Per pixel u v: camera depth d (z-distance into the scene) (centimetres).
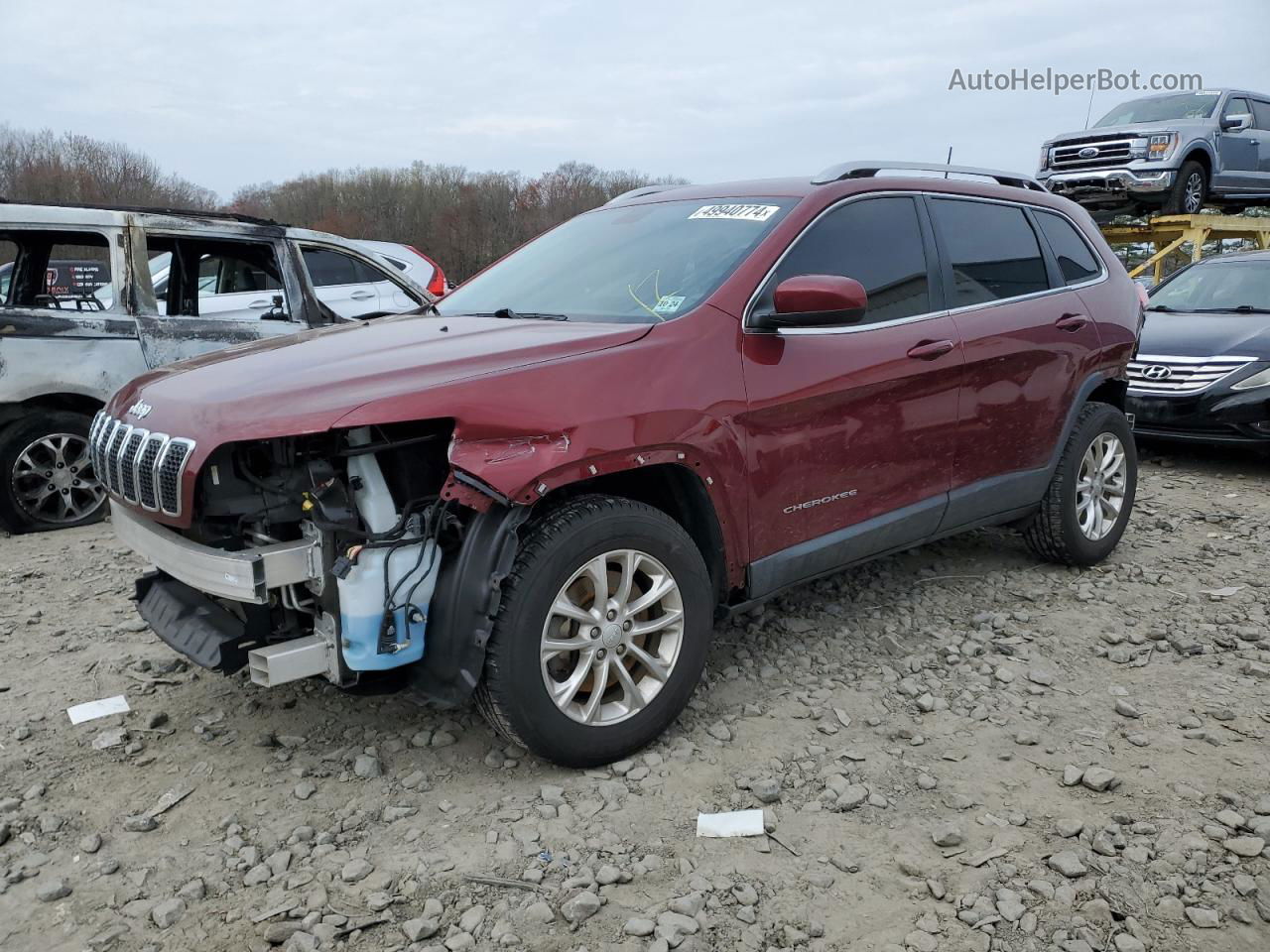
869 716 343
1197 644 397
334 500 278
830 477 360
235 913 243
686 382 313
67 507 595
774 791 289
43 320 575
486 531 279
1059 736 330
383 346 320
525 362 294
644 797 292
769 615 433
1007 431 432
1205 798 291
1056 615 437
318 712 346
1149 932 236
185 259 636
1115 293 499
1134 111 1545
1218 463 782
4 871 260
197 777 305
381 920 240
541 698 286
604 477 320
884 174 414
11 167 6419
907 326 387
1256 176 1532
